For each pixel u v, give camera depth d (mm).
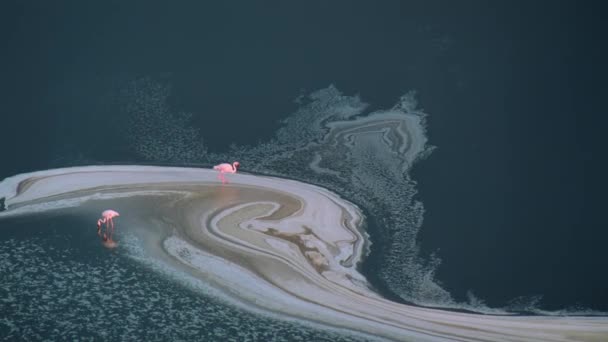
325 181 41281
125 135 47125
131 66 57531
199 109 51250
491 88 53094
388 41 62219
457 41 61156
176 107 51500
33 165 42969
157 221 36250
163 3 68438
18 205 37938
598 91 51406
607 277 31703
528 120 48000
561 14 63625
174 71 57094
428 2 68562
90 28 63312
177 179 41188
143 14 66312
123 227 35594
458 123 48219
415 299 30469
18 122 48500
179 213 37094
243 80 55969
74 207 37656
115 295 30188
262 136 47500
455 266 32781
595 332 27984
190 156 44625
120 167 42812
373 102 52312
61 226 35688
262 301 30031
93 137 46781
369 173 42156
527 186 39938
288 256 33344
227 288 30844
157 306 29516
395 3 68688
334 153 44906
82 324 28328
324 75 56812
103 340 27406
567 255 33406
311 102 52562
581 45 58438
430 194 39531
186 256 33125
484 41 60781
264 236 34969
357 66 58125
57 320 28562
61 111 50250
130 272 31812
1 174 41750
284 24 65438
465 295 30703
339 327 28422
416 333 28047
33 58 57906
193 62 58688
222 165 40375
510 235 35250
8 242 34125
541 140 45219
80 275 31547
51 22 63719
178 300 29953
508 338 27656
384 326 28484
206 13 67000
